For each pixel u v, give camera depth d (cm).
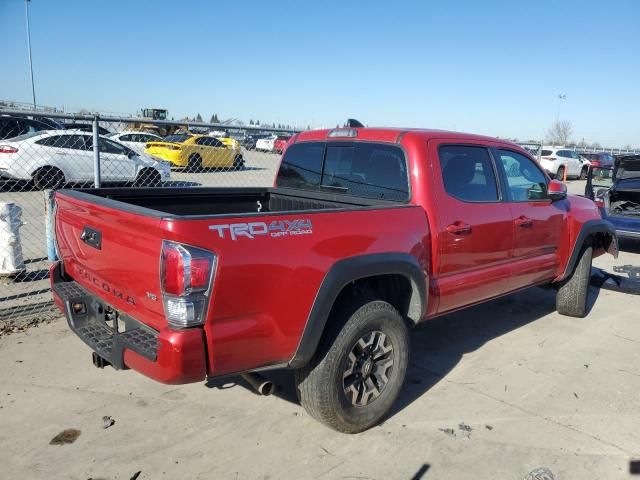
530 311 590
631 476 298
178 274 238
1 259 599
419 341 492
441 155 382
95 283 312
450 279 386
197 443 316
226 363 259
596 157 2122
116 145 1239
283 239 271
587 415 363
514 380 414
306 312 283
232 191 461
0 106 641
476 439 329
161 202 416
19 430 322
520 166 462
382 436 330
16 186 1180
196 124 590
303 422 343
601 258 908
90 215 300
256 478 286
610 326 545
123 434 322
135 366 261
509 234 433
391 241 327
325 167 442
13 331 469
